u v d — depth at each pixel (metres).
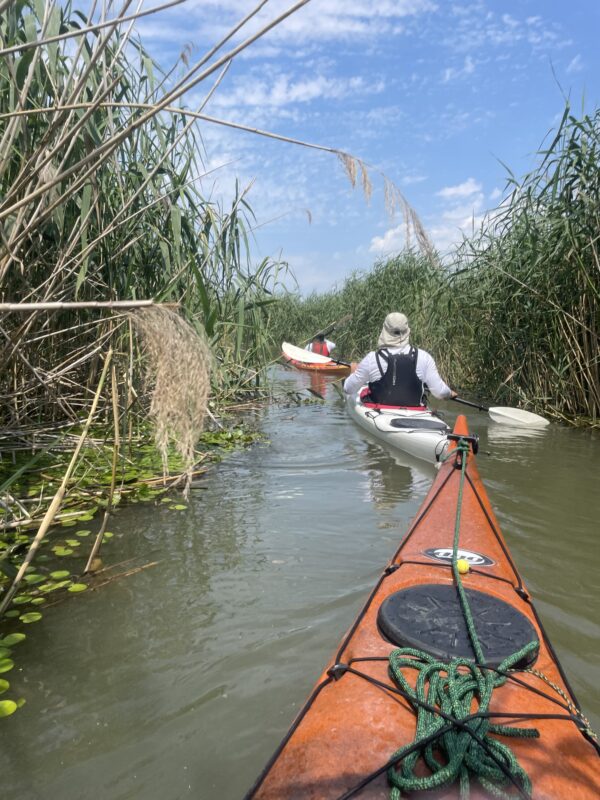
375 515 3.74
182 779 1.66
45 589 2.70
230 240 5.62
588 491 4.20
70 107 2.02
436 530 2.54
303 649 2.27
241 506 3.90
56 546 3.18
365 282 13.84
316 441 5.97
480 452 5.37
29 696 2.00
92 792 1.62
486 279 8.11
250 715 1.92
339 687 1.48
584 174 5.95
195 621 2.47
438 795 1.11
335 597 2.67
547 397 7.14
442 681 1.37
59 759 1.73
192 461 2.17
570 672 2.13
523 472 4.70
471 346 8.73
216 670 2.15
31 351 4.09
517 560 3.06
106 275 4.31
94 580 2.81
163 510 3.79
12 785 1.64
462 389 9.37
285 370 13.05
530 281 6.93
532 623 1.63
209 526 3.53
